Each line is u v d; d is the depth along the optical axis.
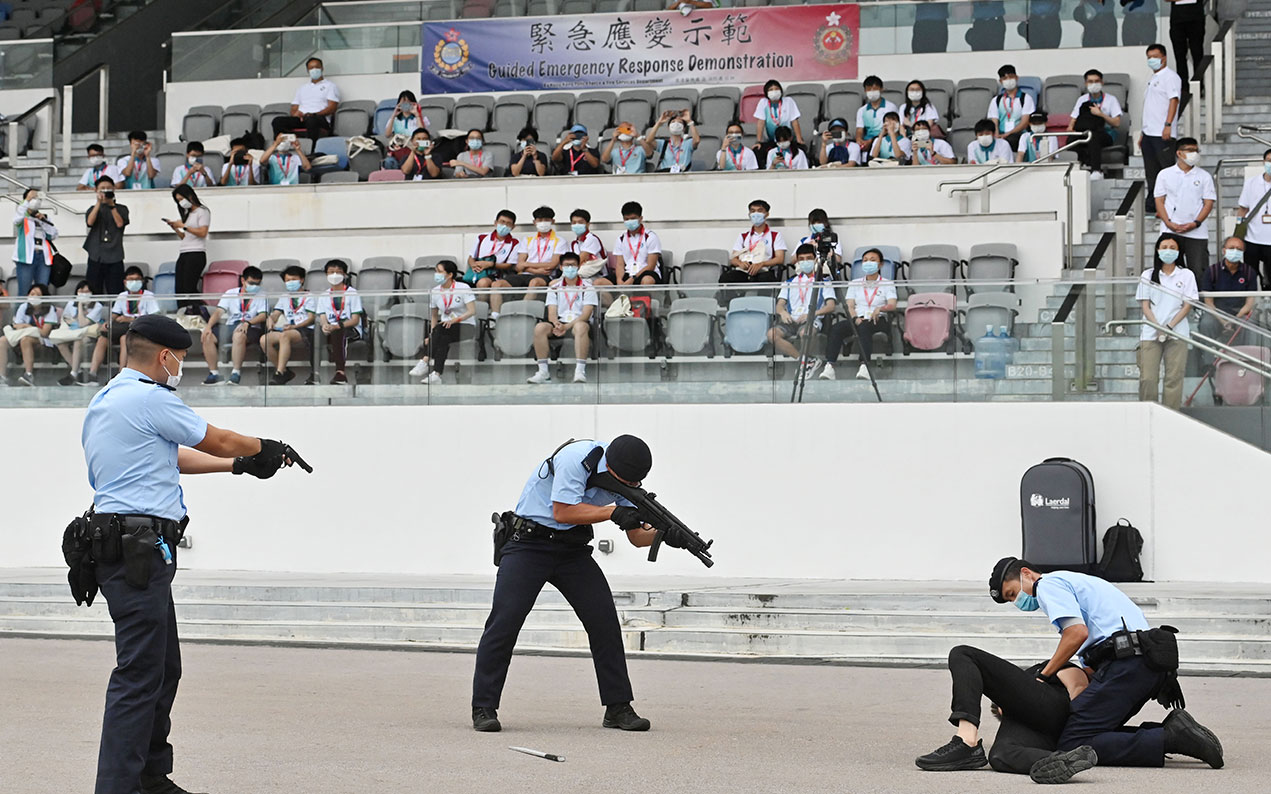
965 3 20.50
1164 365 12.27
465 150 19.58
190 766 6.15
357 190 19.02
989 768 6.21
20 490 14.30
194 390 14.02
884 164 17.98
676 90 20.94
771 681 9.19
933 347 12.69
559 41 21.44
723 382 13.09
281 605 11.40
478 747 6.65
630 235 16.70
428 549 13.51
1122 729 6.37
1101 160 19.02
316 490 13.77
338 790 5.66
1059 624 6.31
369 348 13.73
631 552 13.24
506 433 13.41
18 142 22.19
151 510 5.15
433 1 22.12
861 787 5.79
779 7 20.91
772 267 16.27
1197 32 18.42
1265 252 15.42
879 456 12.74
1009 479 12.49
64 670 9.38
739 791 5.69
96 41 23.66
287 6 23.06
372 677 9.23
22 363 14.38
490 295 13.51
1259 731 7.37
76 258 19.48
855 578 12.72
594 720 7.56
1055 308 12.47
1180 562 12.15
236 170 19.59
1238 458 12.06
